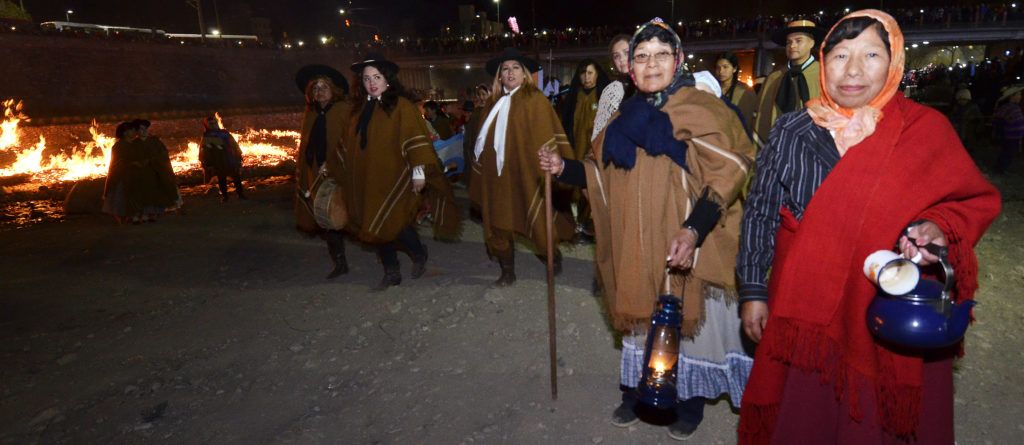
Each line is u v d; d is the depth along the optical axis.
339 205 5.26
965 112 14.34
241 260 6.70
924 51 56.47
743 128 2.55
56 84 40.06
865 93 1.85
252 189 12.84
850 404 1.85
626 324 2.62
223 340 4.51
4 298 5.75
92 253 7.34
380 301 5.05
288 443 3.15
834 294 1.85
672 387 2.38
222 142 10.73
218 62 49.38
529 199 4.81
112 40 43.12
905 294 1.73
